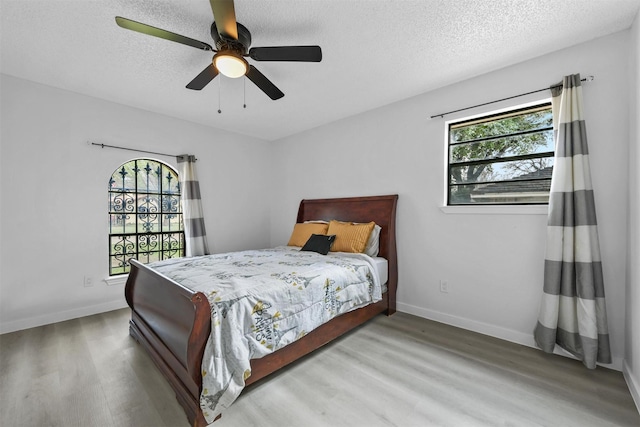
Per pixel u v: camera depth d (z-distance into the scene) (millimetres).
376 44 2061
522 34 1943
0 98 2475
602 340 1851
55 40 2002
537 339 2117
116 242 3238
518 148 2424
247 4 1646
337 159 3723
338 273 2273
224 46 1741
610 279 1912
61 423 1426
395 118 3115
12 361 2002
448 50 2137
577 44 2051
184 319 1593
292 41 2023
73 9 1696
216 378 1364
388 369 1924
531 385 1736
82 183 2906
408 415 1489
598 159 1959
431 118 2822
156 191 3545
